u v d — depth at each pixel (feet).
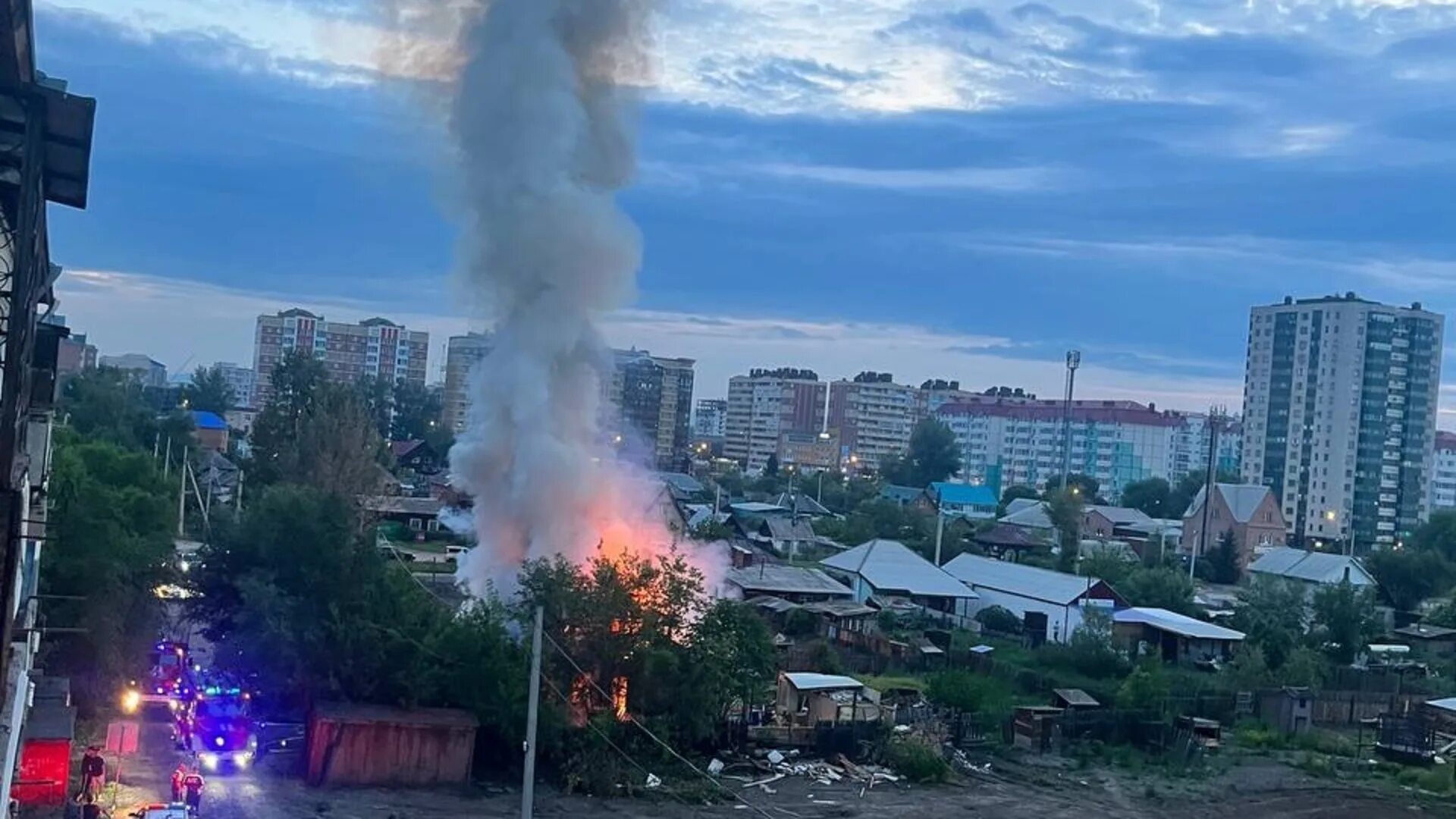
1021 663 181.78
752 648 119.85
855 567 227.81
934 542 295.89
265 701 109.40
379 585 111.75
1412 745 145.89
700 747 117.50
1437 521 364.17
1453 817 120.37
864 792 110.93
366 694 107.65
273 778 98.84
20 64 49.75
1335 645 210.38
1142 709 144.25
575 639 113.70
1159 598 229.04
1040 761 130.62
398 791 99.04
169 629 130.52
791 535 285.84
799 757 120.16
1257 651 174.81
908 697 145.18
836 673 154.30
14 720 69.05
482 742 108.68
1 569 54.75
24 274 53.26
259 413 280.10
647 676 112.78
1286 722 158.51
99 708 110.73
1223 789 123.85
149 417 324.39
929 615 214.90
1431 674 203.41
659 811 100.42
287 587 110.63
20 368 53.52
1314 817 115.96
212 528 120.06
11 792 74.23
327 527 111.04
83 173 59.36
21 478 59.82
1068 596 208.85
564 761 106.93
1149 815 111.86
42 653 109.50
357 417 236.63
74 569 111.14
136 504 134.00
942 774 117.80
